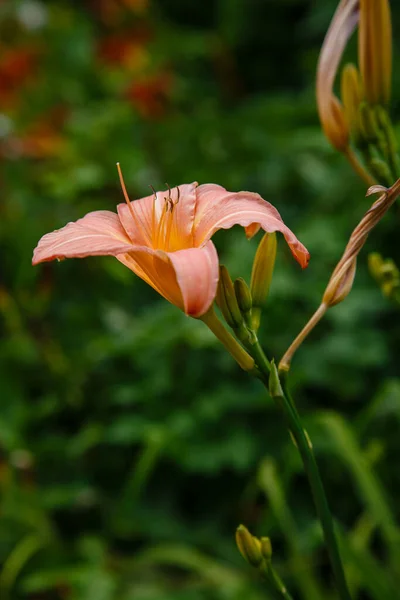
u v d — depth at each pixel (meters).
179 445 1.14
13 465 1.22
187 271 0.57
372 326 1.24
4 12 1.70
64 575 1.06
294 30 2.02
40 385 1.30
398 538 0.89
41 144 1.39
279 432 1.17
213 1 2.27
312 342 1.22
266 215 0.60
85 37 1.82
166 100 1.54
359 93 0.72
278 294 1.18
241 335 0.62
